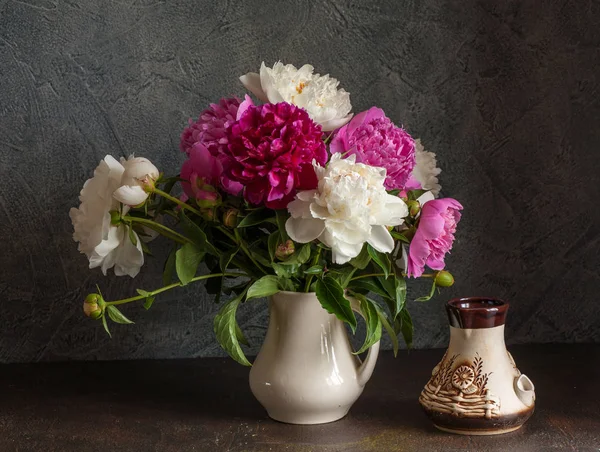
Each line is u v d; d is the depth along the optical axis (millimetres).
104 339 1354
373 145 963
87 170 1328
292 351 1018
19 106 1314
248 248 1013
